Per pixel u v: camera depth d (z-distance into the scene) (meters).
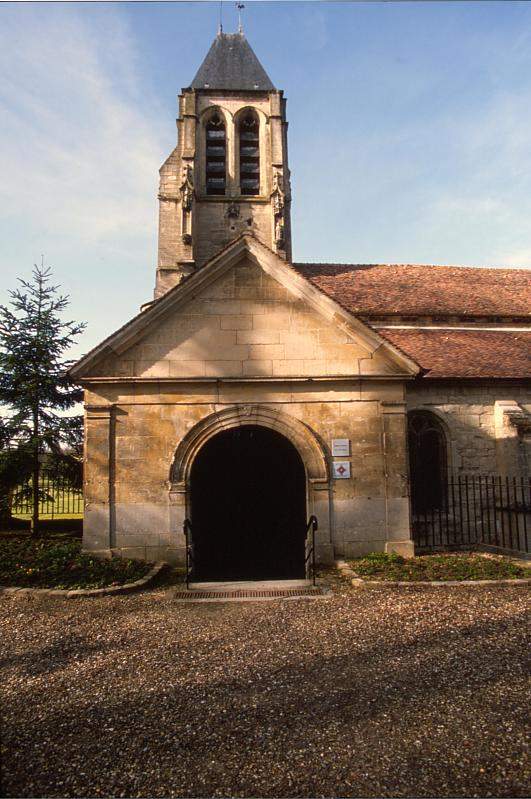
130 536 9.66
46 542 11.27
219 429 9.98
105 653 5.69
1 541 11.40
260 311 10.27
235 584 8.62
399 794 3.29
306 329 10.30
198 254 22.23
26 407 12.84
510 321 16.53
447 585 8.19
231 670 5.16
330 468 10.07
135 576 8.66
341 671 5.10
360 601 7.49
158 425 9.91
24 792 3.34
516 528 12.57
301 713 4.28
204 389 10.04
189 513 9.77
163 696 4.63
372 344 10.30
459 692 4.63
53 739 3.96
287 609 7.20
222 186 23.22
